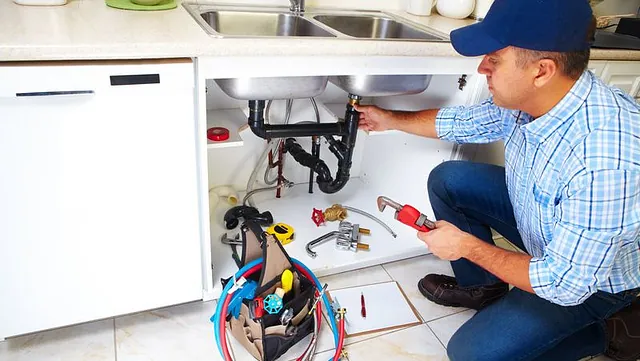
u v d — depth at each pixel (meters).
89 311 1.18
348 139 1.49
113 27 1.00
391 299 1.50
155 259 1.17
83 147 0.95
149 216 1.10
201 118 1.04
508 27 0.74
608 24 1.95
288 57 1.06
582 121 0.82
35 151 0.91
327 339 1.33
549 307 1.07
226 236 1.57
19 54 0.80
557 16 0.70
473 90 1.42
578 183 0.81
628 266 0.96
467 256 1.01
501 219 1.39
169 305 1.29
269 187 1.87
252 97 1.16
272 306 1.15
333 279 1.56
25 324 1.12
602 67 1.52
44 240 1.02
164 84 0.95
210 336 1.29
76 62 0.87
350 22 1.56
